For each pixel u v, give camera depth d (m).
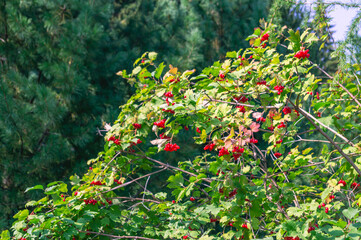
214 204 3.00
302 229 2.53
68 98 6.07
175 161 6.83
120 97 7.29
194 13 8.67
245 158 3.12
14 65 6.62
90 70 6.81
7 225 5.80
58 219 2.74
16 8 6.32
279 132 2.88
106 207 3.34
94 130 6.32
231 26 8.70
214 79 3.24
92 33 6.32
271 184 3.12
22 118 5.73
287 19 5.60
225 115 2.90
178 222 3.10
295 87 2.81
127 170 3.55
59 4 6.41
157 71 3.16
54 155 5.90
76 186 3.34
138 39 8.59
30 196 6.07
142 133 3.30
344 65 2.96
